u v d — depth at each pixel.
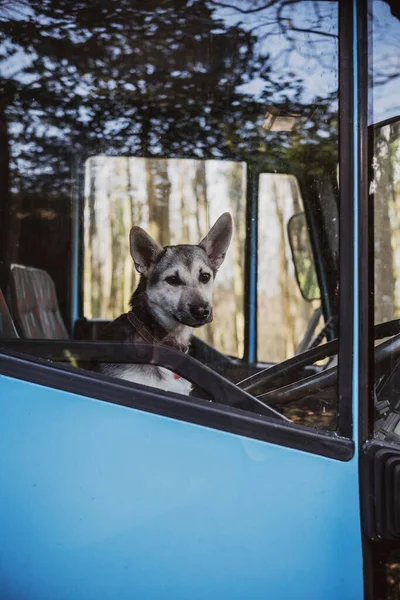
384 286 1.71
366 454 1.63
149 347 1.79
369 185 1.71
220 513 1.62
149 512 1.62
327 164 2.22
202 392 1.74
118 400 1.64
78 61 2.21
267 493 1.62
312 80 2.06
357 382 1.66
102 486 1.63
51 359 1.77
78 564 1.62
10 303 2.12
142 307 2.53
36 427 1.65
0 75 2.13
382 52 1.75
